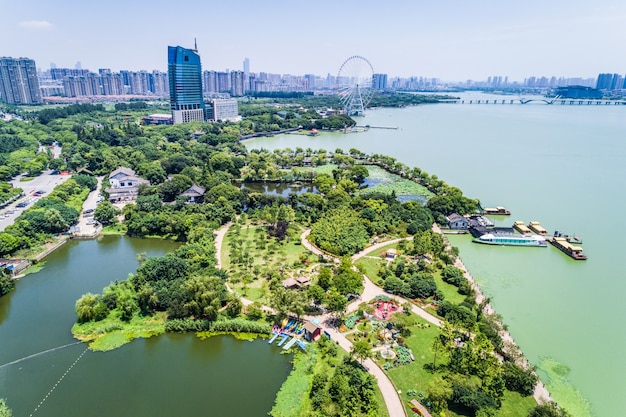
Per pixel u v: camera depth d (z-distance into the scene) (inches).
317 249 5408.5
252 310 3868.1
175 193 7411.4
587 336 3715.6
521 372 2962.6
